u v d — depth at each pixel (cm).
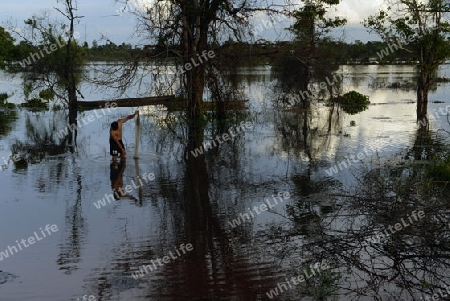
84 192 1124
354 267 689
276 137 1927
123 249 781
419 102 2433
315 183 1174
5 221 921
